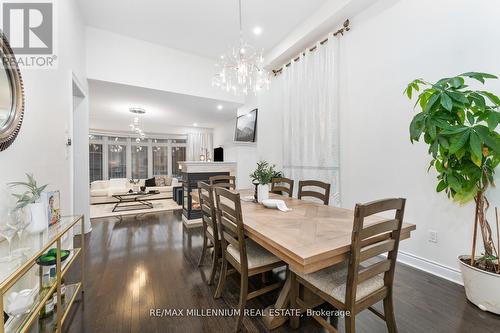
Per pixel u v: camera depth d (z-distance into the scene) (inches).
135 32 139.7
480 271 62.4
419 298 69.7
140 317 62.1
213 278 78.6
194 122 288.0
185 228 147.1
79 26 116.5
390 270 50.1
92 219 170.6
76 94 127.2
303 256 40.6
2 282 34.2
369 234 43.3
